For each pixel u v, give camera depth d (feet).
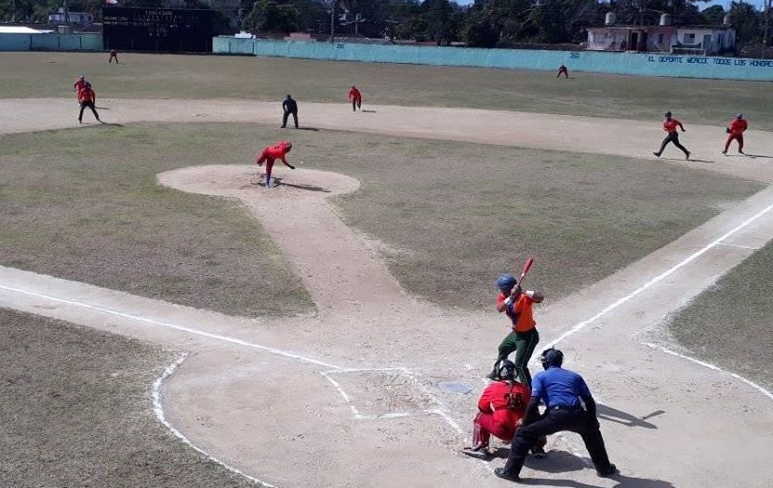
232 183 78.54
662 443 31.53
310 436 31.17
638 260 57.26
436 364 38.58
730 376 38.06
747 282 52.80
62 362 37.14
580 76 258.78
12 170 81.82
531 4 411.75
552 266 55.26
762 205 76.13
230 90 175.63
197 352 38.86
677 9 415.03
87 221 63.00
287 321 43.68
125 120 122.42
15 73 203.72
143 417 32.09
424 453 30.27
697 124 139.44
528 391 30.63
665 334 43.37
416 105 158.20
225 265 53.11
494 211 71.00
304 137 111.24
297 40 367.86
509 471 28.45
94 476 27.71
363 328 43.06
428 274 52.70
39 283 48.29
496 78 241.14
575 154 104.63
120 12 308.19
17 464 28.30
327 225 64.13
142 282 49.11
